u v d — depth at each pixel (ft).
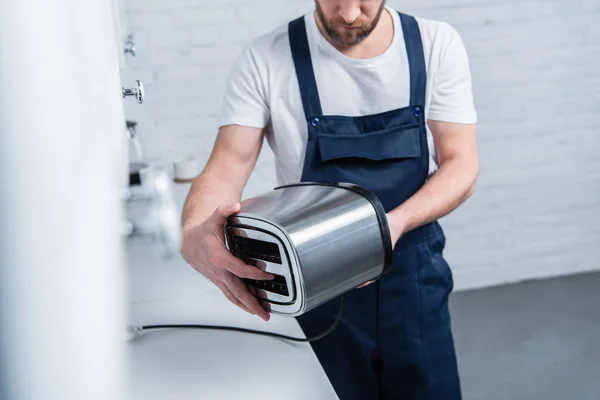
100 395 0.85
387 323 5.14
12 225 0.69
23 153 0.69
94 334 0.83
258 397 3.54
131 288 5.23
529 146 10.37
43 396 0.73
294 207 3.48
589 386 8.67
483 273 10.88
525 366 9.18
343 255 3.41
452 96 5.16
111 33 2.38
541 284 10.93
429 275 5.21
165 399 3.56
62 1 0.82
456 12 9.65
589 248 11.03
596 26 10.01
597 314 10.20
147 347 4.19
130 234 1.29
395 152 5.13
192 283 5.29
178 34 9.07
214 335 4.33
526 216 10.69
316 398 3.51
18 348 0.71
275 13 9.25
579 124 10.40
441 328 5.31
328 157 5.08
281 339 4.25
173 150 9.47
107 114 1.52
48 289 0.72
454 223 10.57
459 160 5.05
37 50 0.71
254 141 5.15
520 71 10.03
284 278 3.34
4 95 0.68
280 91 5.09
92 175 0.94
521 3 9.73
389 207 5.24
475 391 8.71
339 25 4.65
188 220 4.43
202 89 9.32
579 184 10.68
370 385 5.23
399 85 5.10
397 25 5.10
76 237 0.79
